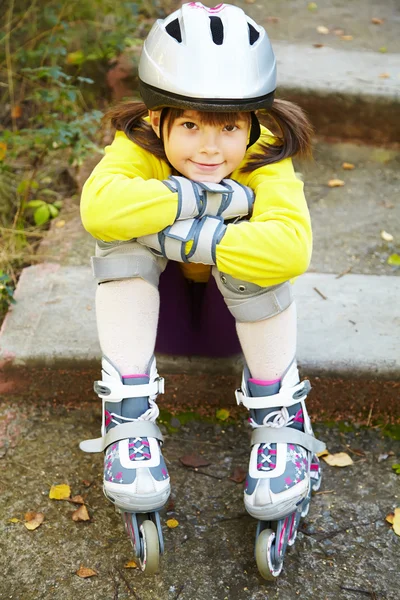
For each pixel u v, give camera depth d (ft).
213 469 5.66
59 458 5.68
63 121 8.61
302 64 9.30
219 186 4.50
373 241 7.62
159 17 10.48
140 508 4.50
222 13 4.46
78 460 5.67
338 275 6.95
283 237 4.36
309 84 8.71
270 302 4.55
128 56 9.16
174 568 4.91
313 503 5.41
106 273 4.62
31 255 7.14
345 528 5.23
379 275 7.05
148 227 4.39
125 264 4.58
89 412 6.10
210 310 5.27
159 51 4.34
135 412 4.74
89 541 5.07
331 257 7.36
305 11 11.05
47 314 6.36
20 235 7.39
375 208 8.14
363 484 5.57
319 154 8.91
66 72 9.23
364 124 8.83
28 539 5.07
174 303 5.26
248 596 4.74
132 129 4.86
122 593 4.74
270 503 4.58
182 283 5.19
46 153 8.19
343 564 4.98
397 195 8.38
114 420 4.77
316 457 5.26
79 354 5.96
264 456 4.73
